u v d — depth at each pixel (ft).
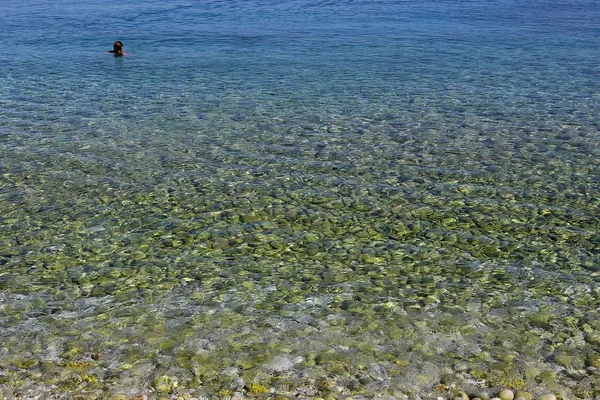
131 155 55.31
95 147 57.26
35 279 35.45
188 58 99.30
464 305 32.86
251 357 28.35
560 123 63.87
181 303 33.12
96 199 46.26
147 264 37.24
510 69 88.84
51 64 94.43
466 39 115.55
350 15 152.66
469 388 26.18
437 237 40.50
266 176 50.60
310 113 67.77
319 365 27.73
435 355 28.53
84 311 32.32
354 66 91.86
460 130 61.77
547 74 85.66
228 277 35.81
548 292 34.14
